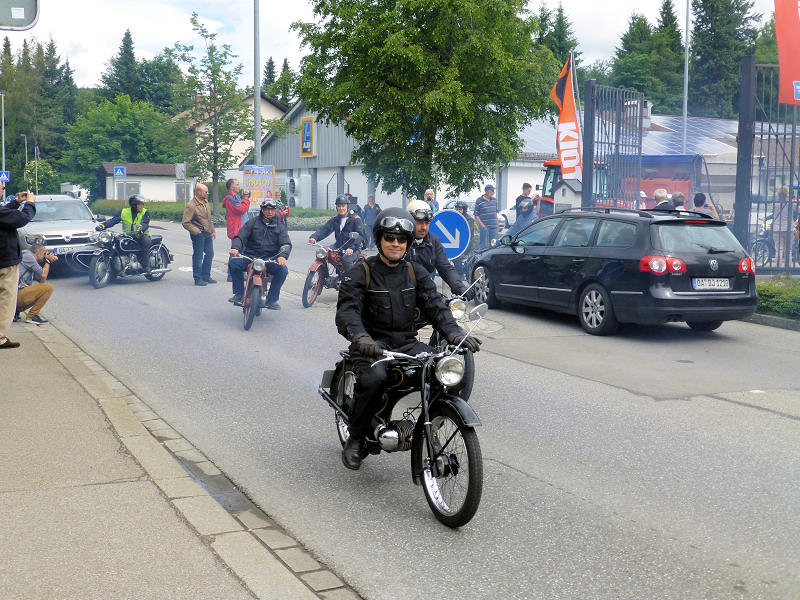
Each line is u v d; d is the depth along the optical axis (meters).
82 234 16.84
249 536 4.21
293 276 17.62
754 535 4.45
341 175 50.81
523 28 17.95
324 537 4.41
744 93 15.55
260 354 9.44
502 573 3.97
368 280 4.90
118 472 5.13
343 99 18.34
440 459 4.56
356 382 4.95
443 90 16.89
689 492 5.12
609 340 10.66
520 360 9.29
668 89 80.38
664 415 6.96
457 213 11.90
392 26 17.09
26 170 92.19
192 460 5.68
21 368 8.07
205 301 13.82
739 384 8.15
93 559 3.88
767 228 21.27
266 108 70.88
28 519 4.35
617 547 4.29
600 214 11.44
